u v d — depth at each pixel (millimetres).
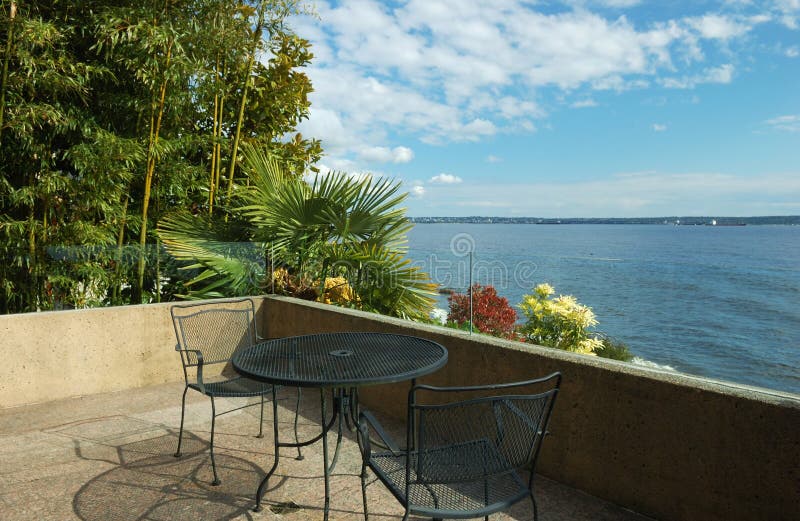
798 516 1839
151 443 3113
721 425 2031
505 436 1779
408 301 4996
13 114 3998
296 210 5230
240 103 6340
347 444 3090
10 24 3879
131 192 5305
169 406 3789
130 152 4531
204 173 5695
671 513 2188
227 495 2471
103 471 2730
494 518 2256
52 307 4527
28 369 3754
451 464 1771
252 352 2449
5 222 4191
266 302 4859
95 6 4531
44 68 4191
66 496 2457
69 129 4520
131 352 4199
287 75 6738
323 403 2234
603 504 2383
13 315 3709
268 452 2982
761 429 1923
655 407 2229
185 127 5855
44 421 3469
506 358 2822
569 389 2539
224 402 3881
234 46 5516
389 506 2373
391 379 1981
